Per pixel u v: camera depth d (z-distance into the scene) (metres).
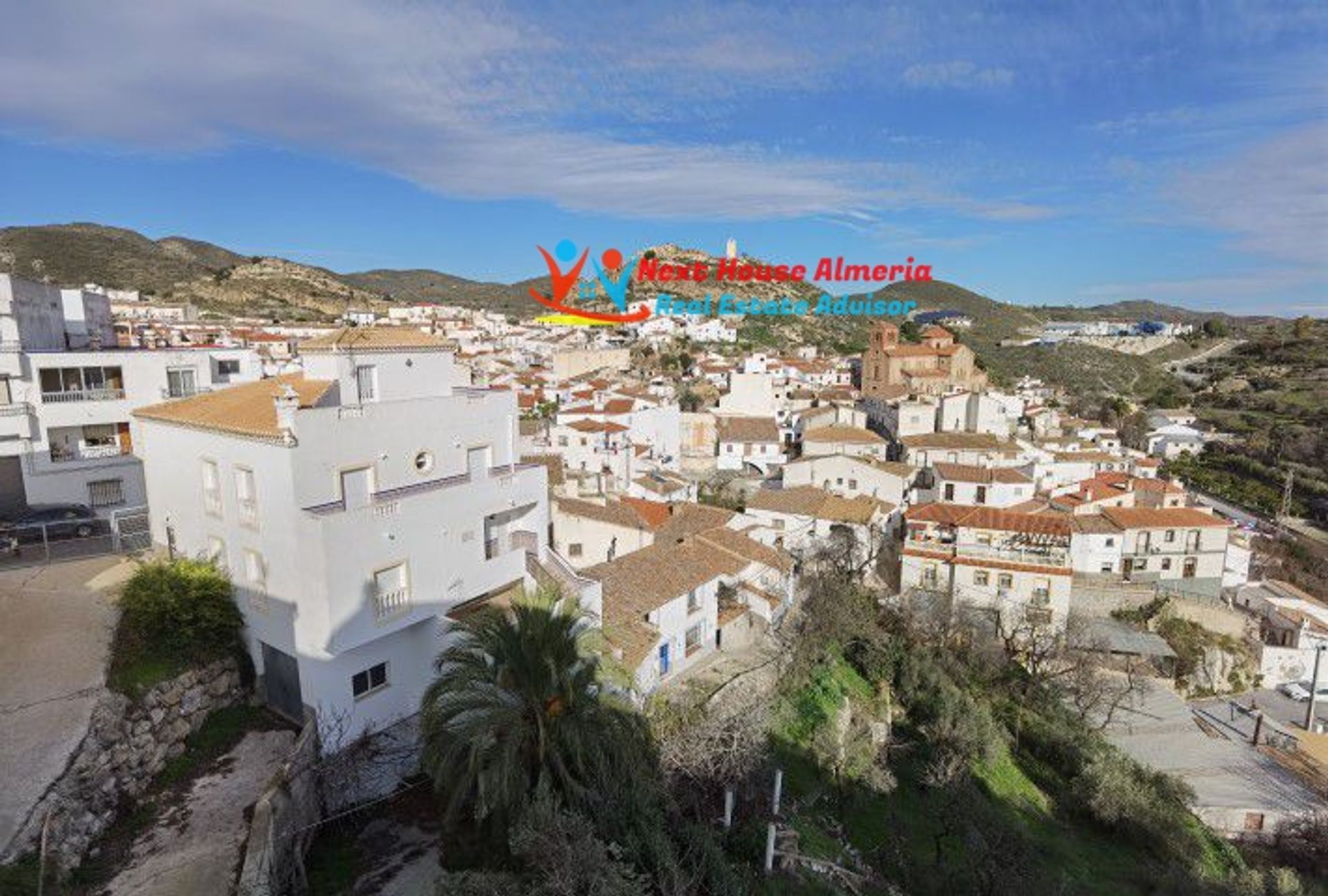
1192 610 57.50
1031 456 80.00
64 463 36.66
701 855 19.94
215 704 24.30
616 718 21.41
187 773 21.80
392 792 24.11
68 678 21.05
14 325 37.91
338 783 22.06
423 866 20.50
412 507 24.77
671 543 42.28
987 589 51.19
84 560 28.30
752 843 22.98
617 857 17.48
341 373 26.27
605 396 93.44
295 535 22.66
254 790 21.02
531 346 170.25
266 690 25.28
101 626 23.44
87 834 18.02
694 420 97.00
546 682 20.20
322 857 20.73
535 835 16.80
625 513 42.94
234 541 25.05
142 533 30.27
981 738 37.53
